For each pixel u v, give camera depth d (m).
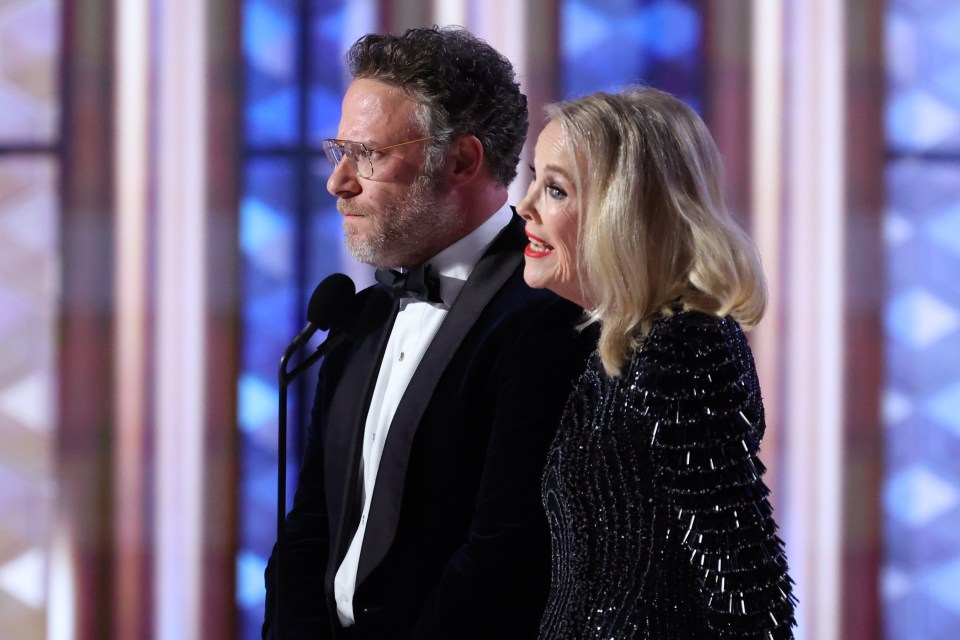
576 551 4.37
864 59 9.66
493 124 6.08
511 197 9.53
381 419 5.94
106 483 9.57
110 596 9.62
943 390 9.87
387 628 5.63
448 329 5.81
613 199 4.30
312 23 9.55
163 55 9.45
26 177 9.50
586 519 4.32
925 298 9.82
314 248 9.63
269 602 6.34
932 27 9.73
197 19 9.44
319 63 9.58
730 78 9.59
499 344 5.63
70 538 9.59
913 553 9.91
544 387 5.42
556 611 4.49
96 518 9.57
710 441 3.88
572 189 4.56
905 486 9.91
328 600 5.95
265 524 9.66
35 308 9.55
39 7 9.42
